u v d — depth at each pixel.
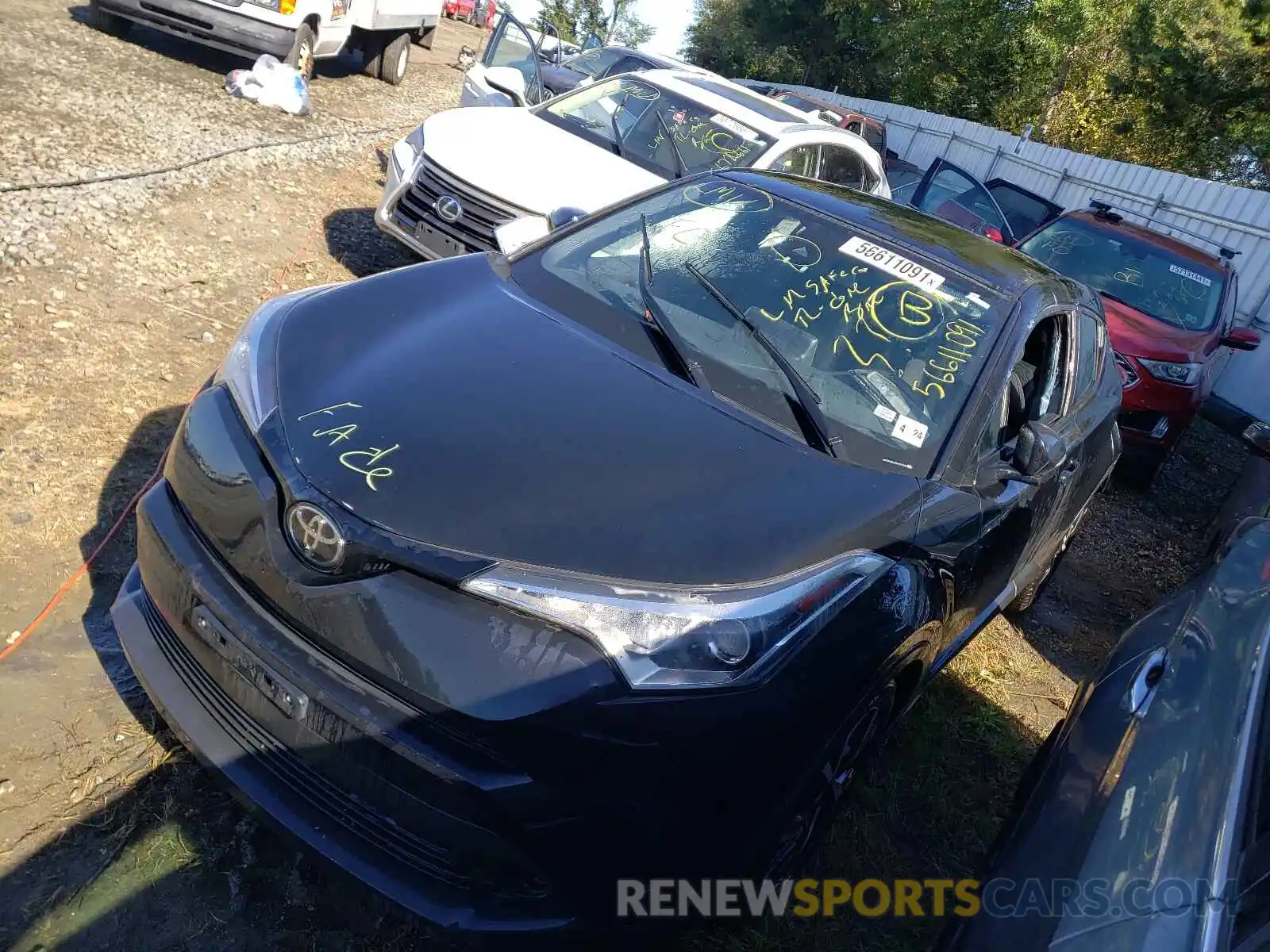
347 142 9.16
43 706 2.61
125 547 3.23
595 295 3.14
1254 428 4.34
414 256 6.83
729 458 2.49
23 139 6.23
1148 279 7.91
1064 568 5.79
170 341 4.58
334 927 2.30
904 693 2.82
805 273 3.27
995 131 18.64
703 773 2.02
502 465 2.26
